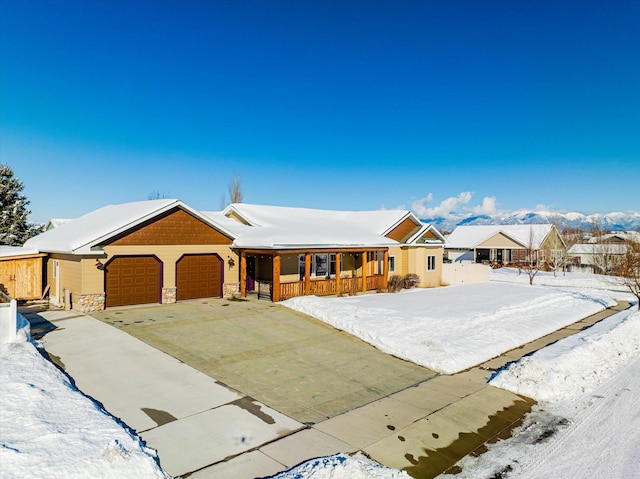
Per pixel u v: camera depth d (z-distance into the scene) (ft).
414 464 23.81
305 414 29.55
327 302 60.95
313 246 68.54
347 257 86.99
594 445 26.68
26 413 23.79
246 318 54.29
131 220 58.03
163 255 61.62
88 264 54.90
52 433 21.93
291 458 23.70
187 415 28.22
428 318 55.88
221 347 42.80
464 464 24.06
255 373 36.73
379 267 90.68
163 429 26.16
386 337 46.80
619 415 31.48
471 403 32.65
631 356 47.52
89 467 19.56
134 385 32.48
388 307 63.82
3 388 26.55
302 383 35.22
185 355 39.83
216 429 26.61
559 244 177.37
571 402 33.94
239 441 25.32
